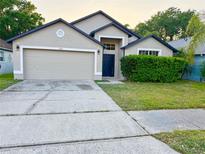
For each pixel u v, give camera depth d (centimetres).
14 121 439
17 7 2958
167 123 455
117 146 327
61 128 404
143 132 394
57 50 1231
